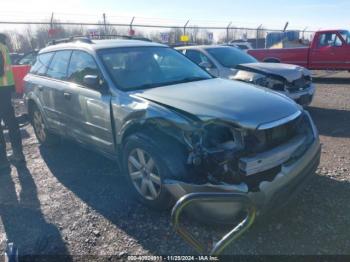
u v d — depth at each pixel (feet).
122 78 12.77
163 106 10.62
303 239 9.53
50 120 16.49
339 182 12.73
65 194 12.80
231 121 9.40
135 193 11.64
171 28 59.31
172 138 10.17
